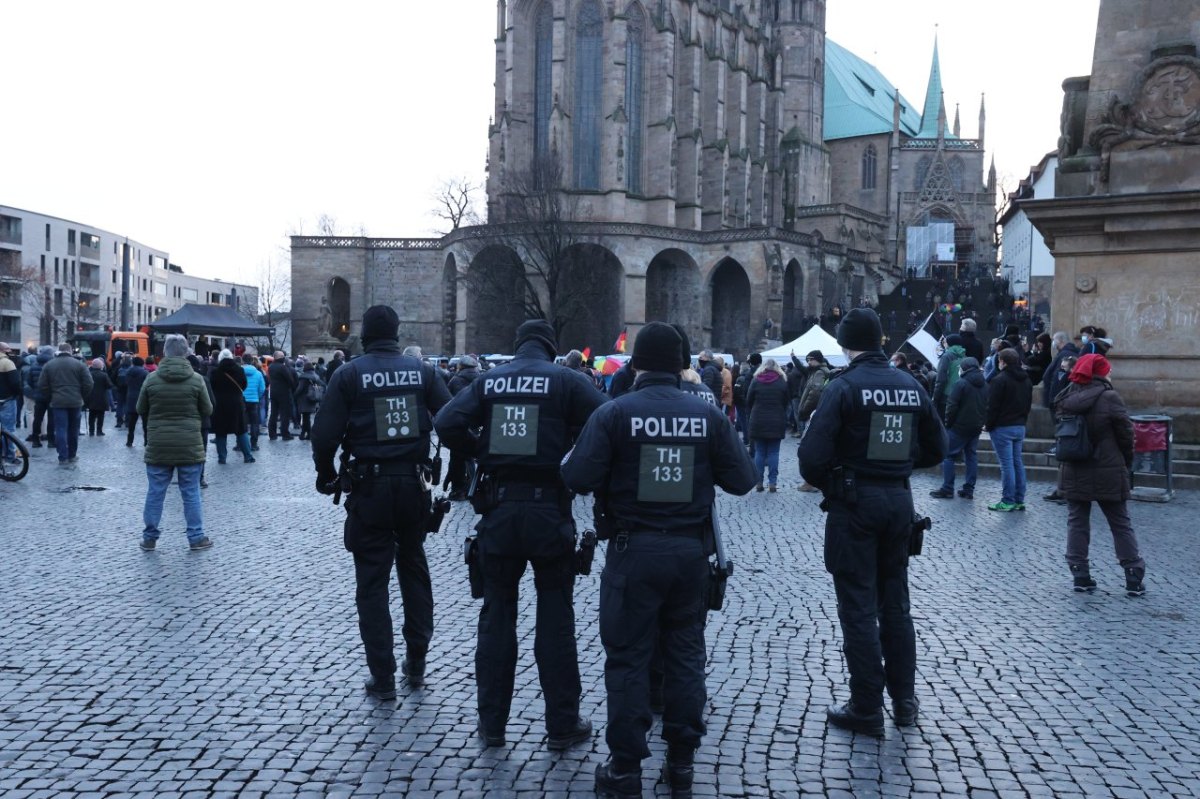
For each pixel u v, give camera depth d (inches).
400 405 306.5
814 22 4409.5
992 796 238.7
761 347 2714.1
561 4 3280.0
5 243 4845.0
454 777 245.9
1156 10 837.2
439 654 346.9
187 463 521.0
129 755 255.8
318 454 304.5
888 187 4601.4
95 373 1253.1
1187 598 434.6
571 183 3334.2
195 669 324.8
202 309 2084.2
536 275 3105.3
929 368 1380.4
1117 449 437.7
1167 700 305.6
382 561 305.0
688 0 3472.0
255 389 1089.4
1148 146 828.6
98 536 561.3
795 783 243.9
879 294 3897.6
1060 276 860.6
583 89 3361.2
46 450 1058.7
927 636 372.2
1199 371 816.9
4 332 4756.4
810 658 341.7
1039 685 318.3
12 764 249.3
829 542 288.0
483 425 273.0
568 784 243.1
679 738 235.3
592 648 354.3
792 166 4210.1
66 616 387.5
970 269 4175.7
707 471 247.0
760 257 3176.7
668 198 3395.7
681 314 3309.5
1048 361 893.8
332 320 3417.8
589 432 243.0
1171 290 823.1
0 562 486.3
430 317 3427.7
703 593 244.8
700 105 3575.3
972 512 685.3
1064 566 502.6
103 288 5698.8
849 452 287.0
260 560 499.5
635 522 242.1
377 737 270.5
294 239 3437.5
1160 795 240.4
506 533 263.6
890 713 294.7
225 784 239.3
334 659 337.7
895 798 236.5
